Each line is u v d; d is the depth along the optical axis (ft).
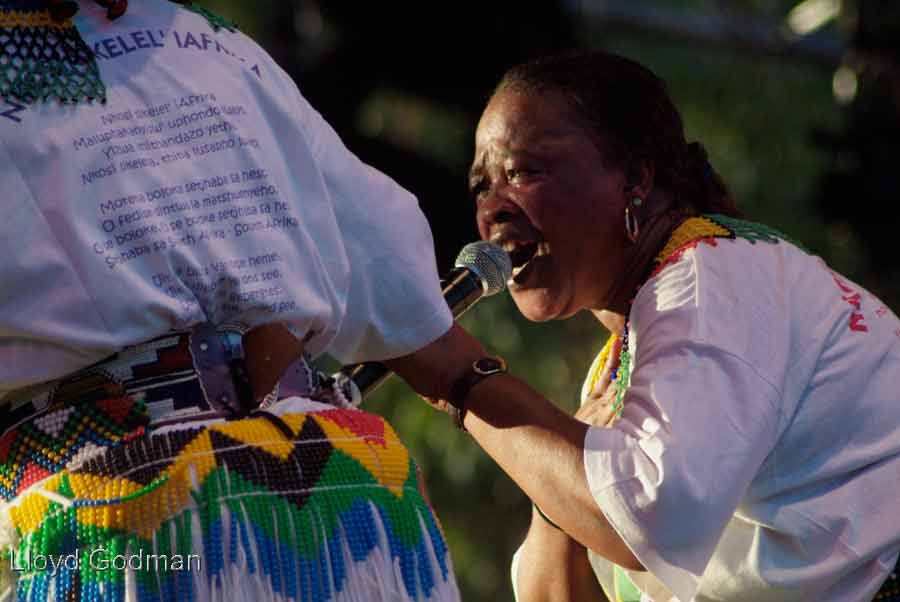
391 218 18.80
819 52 63.36
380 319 18.85
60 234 16.39
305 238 17.61
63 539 16.46
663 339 20.38
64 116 16.61
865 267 54.70
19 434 17.10
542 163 22.59
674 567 19.22
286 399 17.74
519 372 53.57
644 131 22.74
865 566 20.71
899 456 21.03
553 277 22.81
